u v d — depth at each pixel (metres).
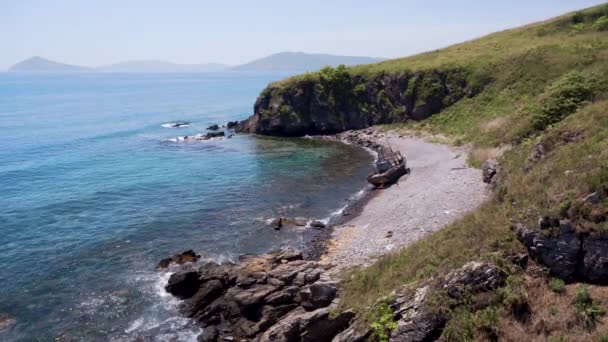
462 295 15.62
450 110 69.56
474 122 61.44
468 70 71.62
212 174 52.66
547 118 38.38
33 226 37.34
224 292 25.92
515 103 59.34
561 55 63.06
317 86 82.19
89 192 46.47
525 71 64.00
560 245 15.52
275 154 63.28
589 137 22.16
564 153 20.39
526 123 40.75
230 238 34.12
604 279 14.73
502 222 18.14
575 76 40.94
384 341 16.28
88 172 54.88
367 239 30.67
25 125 98.00
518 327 14.39
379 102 78.88
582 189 16.23
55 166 58.28
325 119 81.00
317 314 19.62
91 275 28.97
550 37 73.69
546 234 15.77
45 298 26.36
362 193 43.88
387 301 17.53
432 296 16.05
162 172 54.25
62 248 33.03
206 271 27.69
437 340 15.18
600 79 39.78
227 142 74.56
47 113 123.12
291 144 71.50
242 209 40.41
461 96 70.50
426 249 21.42
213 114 121.81
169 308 25.28
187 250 31.36
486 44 81.94
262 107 84.50
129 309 25.22
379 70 81.56
